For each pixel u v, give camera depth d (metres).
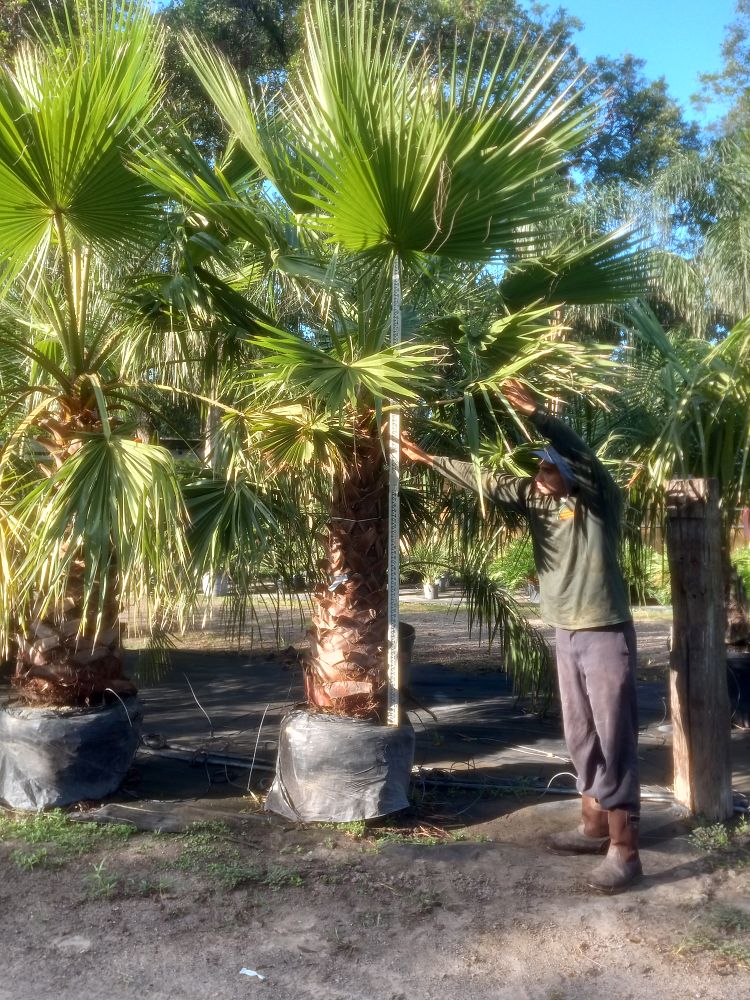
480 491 4.04
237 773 5.43
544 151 4.05
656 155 22.95
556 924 3.53
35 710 4.68
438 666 9.53
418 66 4.03
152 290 4.88
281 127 4.86
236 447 4.71
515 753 5.99
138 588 4.18
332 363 4.10
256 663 9.58
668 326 13.42
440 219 3.96
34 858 4.00
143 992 3.06
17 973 3.17
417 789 5.10
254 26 18.44
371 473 4.66
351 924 3.53
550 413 4.17
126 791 4.89
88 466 4.31
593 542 3.89
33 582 4.45
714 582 4.57
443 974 3.19
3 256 4.59
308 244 5.05
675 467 6.03
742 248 13.39
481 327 4.64
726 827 4.47
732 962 3.25
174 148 4.75
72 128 4.10
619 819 3.83
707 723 4.52
